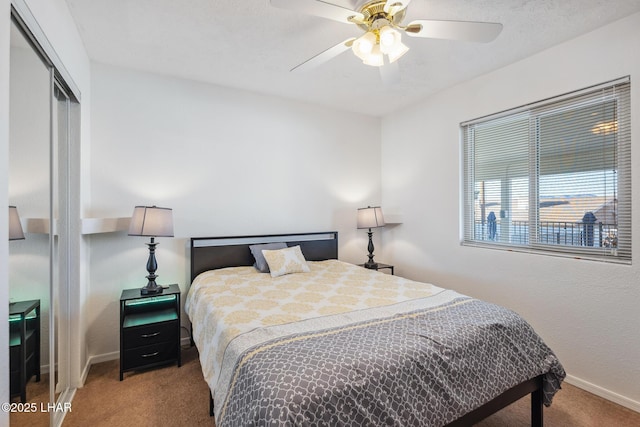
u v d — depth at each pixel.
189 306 2.65
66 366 2.15
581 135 2.29
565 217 2.39
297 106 3.60
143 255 2.80
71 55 1.99
